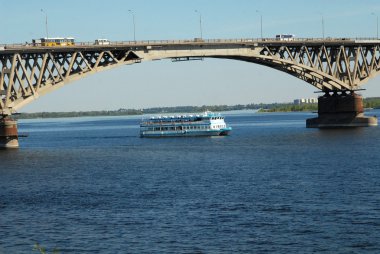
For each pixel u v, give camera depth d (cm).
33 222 8000
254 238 6981
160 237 7119
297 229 7294
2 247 6919
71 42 16550
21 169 13712
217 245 6769
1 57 16025
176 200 9231
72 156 16862
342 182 10412
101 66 16988
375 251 6475
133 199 9444
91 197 9750
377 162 13125
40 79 16212
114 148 19775
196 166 13650
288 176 11412
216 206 8669
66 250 6762
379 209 8175
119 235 7250
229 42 18475
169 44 17600
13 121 17862
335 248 6581
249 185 10462
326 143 18150
